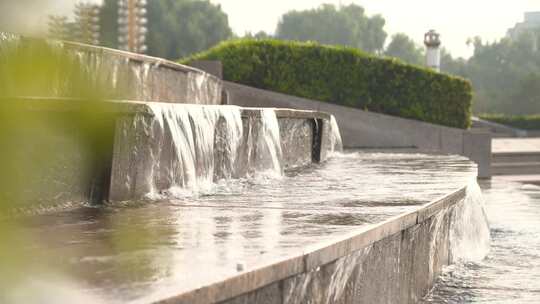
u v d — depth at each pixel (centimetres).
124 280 223
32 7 119
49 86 147
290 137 891
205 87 1353
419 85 1992
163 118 520
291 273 261
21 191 387
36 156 398
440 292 480
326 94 2005
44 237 325
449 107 1991
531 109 9900
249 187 617
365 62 2008
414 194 551
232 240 317
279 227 361
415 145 1948
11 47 144
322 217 404
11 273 224
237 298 226
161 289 206
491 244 692
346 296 321
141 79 914
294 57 2008
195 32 6544
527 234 750
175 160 538
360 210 441
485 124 4356
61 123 418
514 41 12538
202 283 213
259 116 729
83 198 450
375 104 2005
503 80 12400
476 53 12556
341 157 1153
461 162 1018
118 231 348
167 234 338
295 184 650
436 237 516
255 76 2016
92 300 191
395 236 402
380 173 796
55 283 214
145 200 495
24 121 146
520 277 530
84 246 300
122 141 468
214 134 626
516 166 2017
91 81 163
